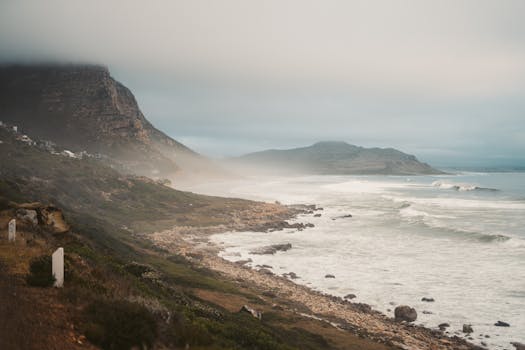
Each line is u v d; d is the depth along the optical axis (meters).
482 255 66.19
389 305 45.53
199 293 39.38
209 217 116.44
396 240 80.69
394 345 33.78
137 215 112.81
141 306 14.50
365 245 77.25
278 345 20.14
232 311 34.84
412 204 135.62
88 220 71.06
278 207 134.50
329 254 70.88
